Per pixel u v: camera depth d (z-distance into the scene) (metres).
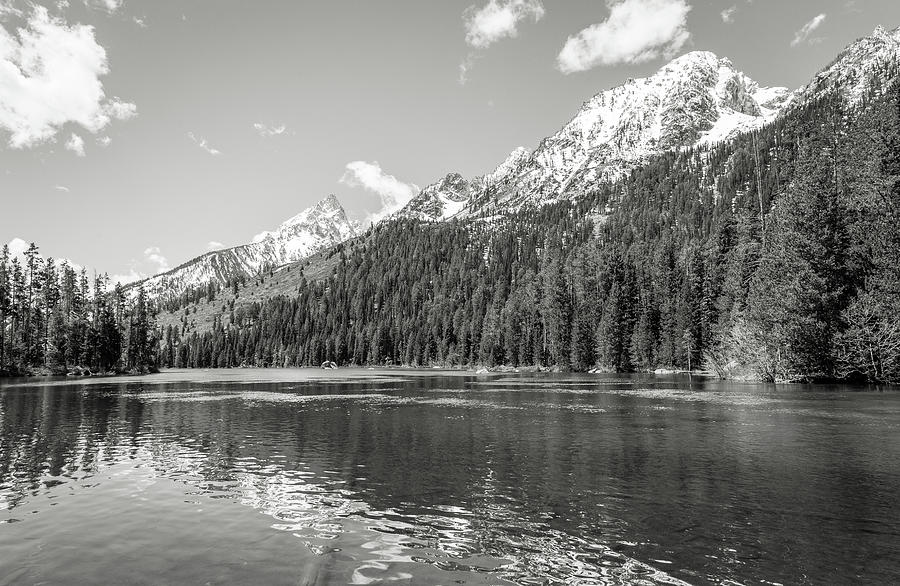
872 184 59.06
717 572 10.60
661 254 129.50
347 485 17.94
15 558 11.66
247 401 49.41
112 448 25.06
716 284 106.94
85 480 18.92
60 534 13.29
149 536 13.06
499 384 78.38
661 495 16.20
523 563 11.16
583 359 129.50
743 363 75.81
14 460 22.41
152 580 10.38
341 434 28.73
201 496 16.73
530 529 13.31
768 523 13.53
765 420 31.45
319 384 81.94
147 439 27.53
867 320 55.12
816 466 19.59
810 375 61.12
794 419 31.52
